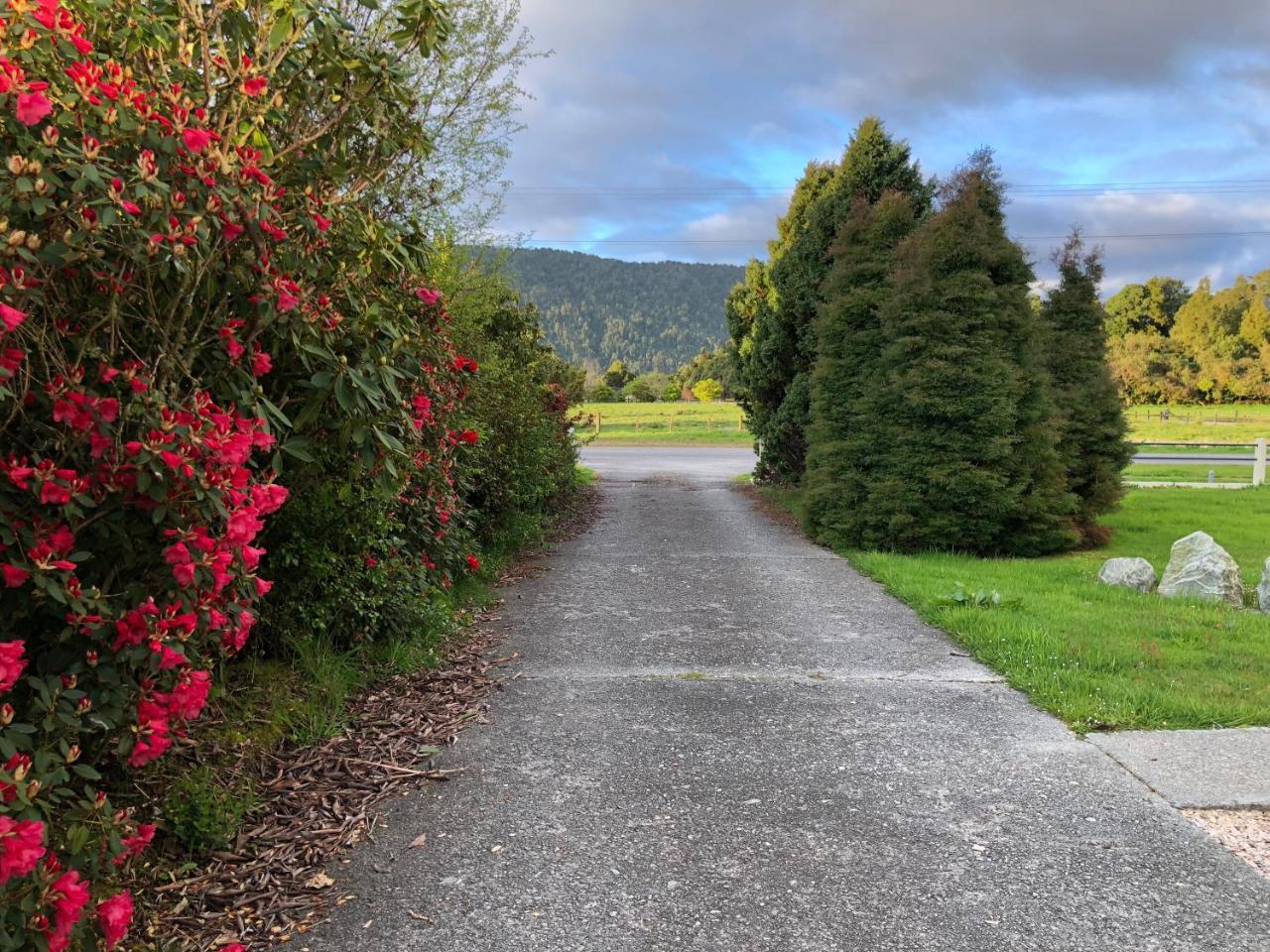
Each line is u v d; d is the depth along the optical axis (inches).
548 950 86.7
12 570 67.2
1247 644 194.9
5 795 60.7
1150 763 131.5
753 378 572.1
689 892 97.0
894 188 469.7
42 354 71.8
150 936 87.4
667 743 140.4
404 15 126.6
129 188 74.8
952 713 154.0
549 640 204.1
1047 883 98.7
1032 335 341.1
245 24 105.8
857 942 87.8
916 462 328.2
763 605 241.1
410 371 123.7
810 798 120.3
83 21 84.3
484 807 117.6
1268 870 101.5
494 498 299.9
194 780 112.8
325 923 91.0
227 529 80.0
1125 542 374.6
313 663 155.2
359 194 135.7
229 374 93.0
